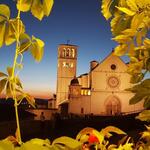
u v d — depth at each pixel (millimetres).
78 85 87125
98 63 88062
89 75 88312
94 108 86000
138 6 1682
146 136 2348
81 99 86625
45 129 43969
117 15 1802
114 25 1796
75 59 102938
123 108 84375
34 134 40312
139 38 1734
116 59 85625
